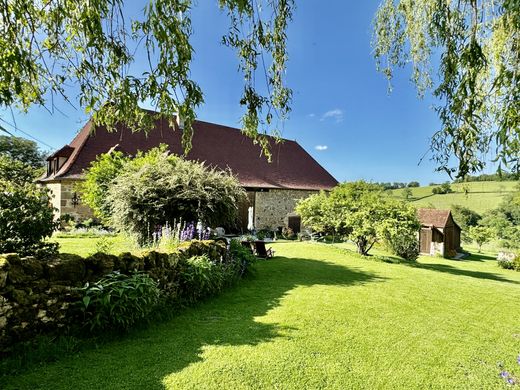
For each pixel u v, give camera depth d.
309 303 4.74
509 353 3.47
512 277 11.62
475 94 2.50
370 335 3.68
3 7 2.15
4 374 2.35
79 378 2.39
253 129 2.85
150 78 2.23
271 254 9.43
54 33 2.49
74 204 13.27
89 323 3.05
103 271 3.38
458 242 22.59
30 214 3.62
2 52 2.23
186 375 2.53
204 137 19.34
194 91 2.36
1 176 5.07
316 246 12.55
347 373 2.79
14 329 2.62
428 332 3.94
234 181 8.22
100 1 2.19
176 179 7.45
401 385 2.68
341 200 11.52
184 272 4.57
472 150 2.47
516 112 2.19
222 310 4.31
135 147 15.66
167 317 3.82
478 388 2.71
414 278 7.50
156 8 2.16
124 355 2.80
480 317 4.78
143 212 7.31
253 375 2.61
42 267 2.86
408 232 10.10
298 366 2.82
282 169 21.19
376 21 3.86
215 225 8.10
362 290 5.82
